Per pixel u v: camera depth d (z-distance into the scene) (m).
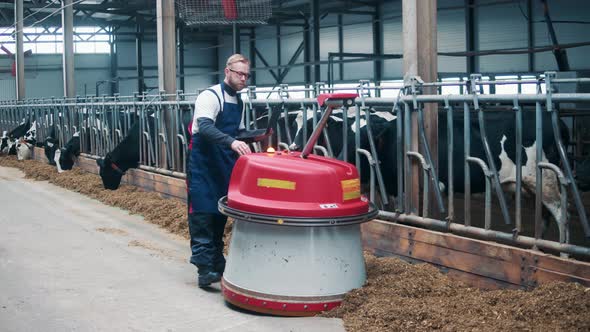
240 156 4.64
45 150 14.16
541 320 3.96
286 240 4.33
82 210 9.06
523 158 6.53
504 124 6.65
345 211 4.32
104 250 6.56
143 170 10.17
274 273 4.35
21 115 19.16
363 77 25.31
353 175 4.47
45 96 34.69
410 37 5.77
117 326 4.37
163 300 4.90
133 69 35.09
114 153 10.16
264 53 31.31
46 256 6.30
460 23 20.64
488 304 4.32
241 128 5.14
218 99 4.95
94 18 33.06
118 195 9.77
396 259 5.38
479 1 19.86
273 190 4.33
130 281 5.42
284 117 7.20
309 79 27.45
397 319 4.09
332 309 4.38
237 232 4.57
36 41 33.69
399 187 5.79
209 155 4.98
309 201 4.29
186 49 34.84
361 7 25.03
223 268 5.32
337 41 26.48
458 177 6.91
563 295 4.04
